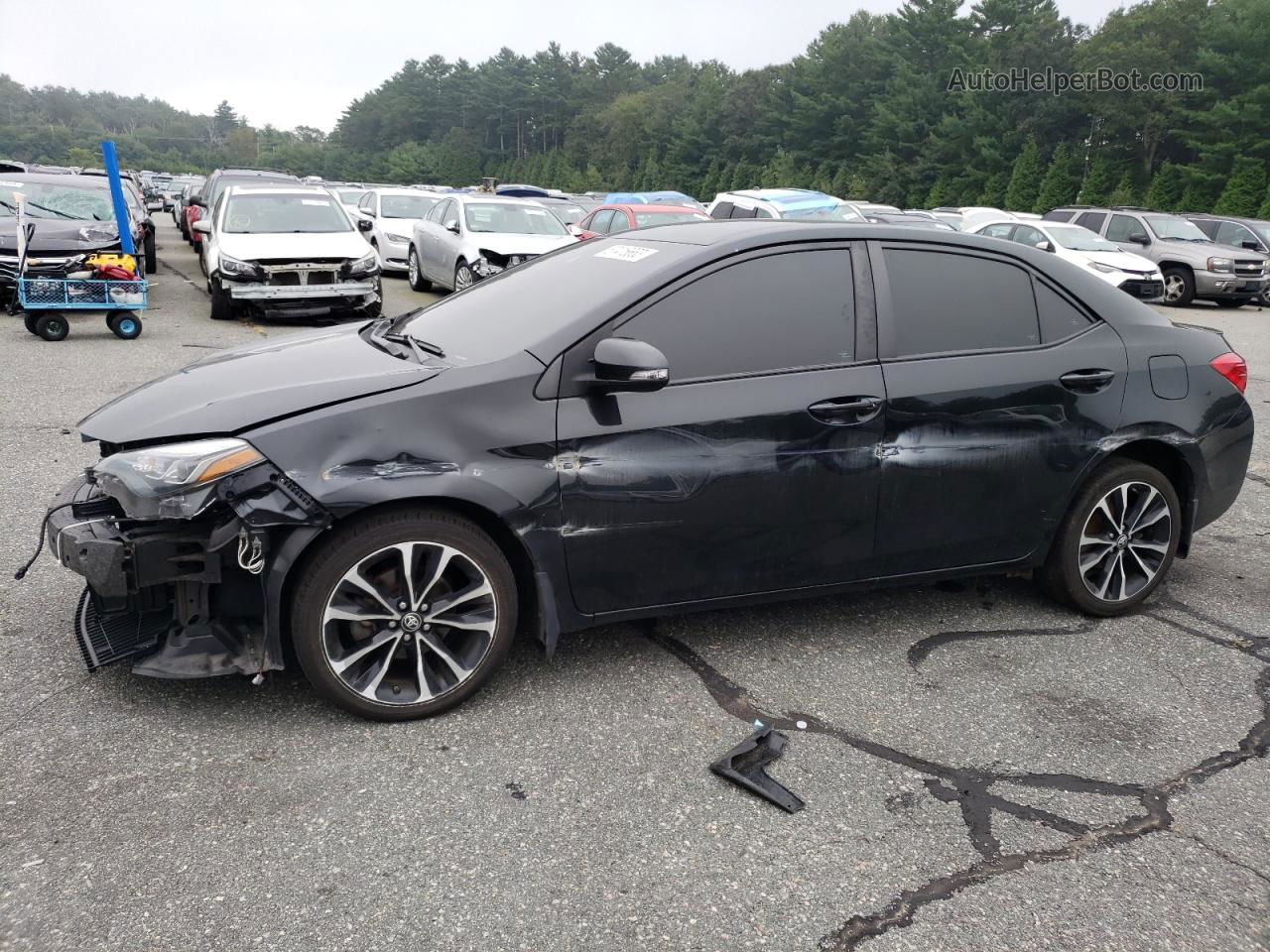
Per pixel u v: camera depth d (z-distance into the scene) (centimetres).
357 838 265
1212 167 4994
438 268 1505
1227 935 242
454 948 229
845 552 369
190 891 243
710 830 275
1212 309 1900
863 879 257
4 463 584
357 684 316
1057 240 1678
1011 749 321
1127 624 421
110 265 1040
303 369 343
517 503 317
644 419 331
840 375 357
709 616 413
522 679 354
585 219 1725
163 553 297
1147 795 298
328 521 299
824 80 8094
